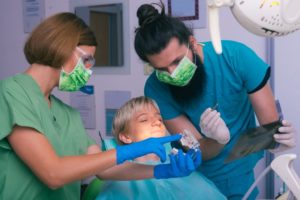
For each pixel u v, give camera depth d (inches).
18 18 101.4
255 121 57.6
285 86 76.7
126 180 50.5
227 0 30.0
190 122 56.1
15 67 104.0
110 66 92.2
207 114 47.6
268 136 42.5
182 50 46.2
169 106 55.4
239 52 52.2
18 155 40.1
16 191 42.5
